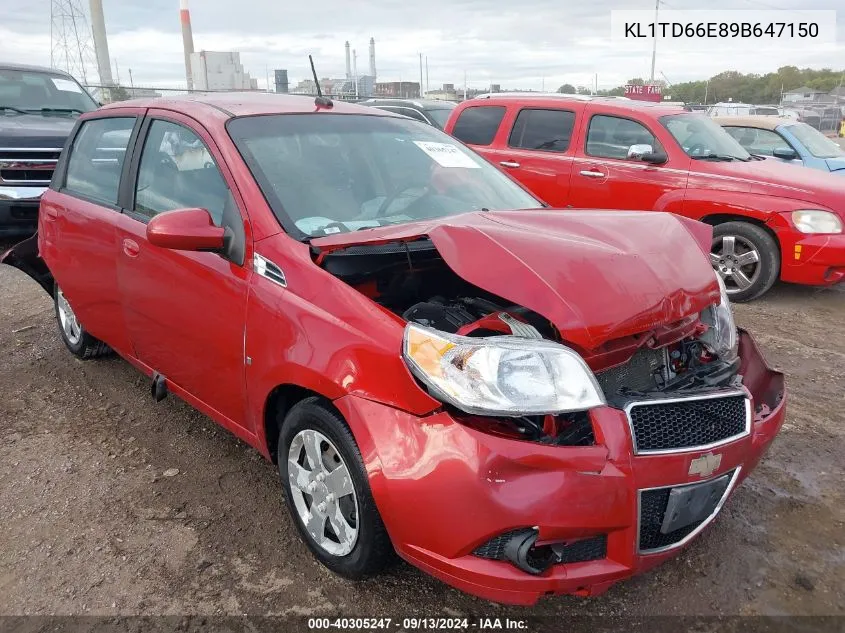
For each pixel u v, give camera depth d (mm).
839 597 2578
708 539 2900
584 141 7375
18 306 6066
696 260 2684
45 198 4461
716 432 2316
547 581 2098
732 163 6758
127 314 3660
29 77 9102
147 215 3463
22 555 2809
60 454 3594
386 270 2777
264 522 3020
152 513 3082
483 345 2135
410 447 2148
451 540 2102
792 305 6457
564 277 2293
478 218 2730
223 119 3186
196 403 3344
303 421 2574
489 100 8242
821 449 3648
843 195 6105
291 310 2562
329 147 3291
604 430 2123
